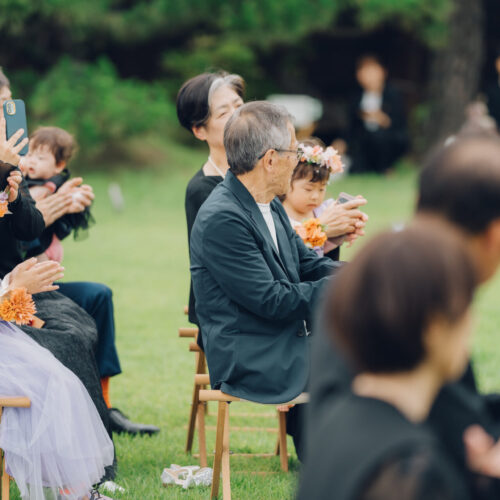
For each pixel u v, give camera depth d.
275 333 4.50
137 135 22.52
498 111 18.17
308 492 2.04
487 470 2.34
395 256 2.02
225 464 4.64
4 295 4.61
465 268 2.02
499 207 2.43
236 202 4.55
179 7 21.62
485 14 28.50
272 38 23.23
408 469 1.89
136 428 6.13
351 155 21.11
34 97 21.50
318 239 5.11
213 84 5.34
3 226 5.04
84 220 6.01
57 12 20.97
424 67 29.39
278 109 4.57
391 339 2.01
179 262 12.60
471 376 2.88
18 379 4.44
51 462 4.37
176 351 8.29
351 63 29.91
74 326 5.05
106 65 22.47
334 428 2.05
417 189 2.56
